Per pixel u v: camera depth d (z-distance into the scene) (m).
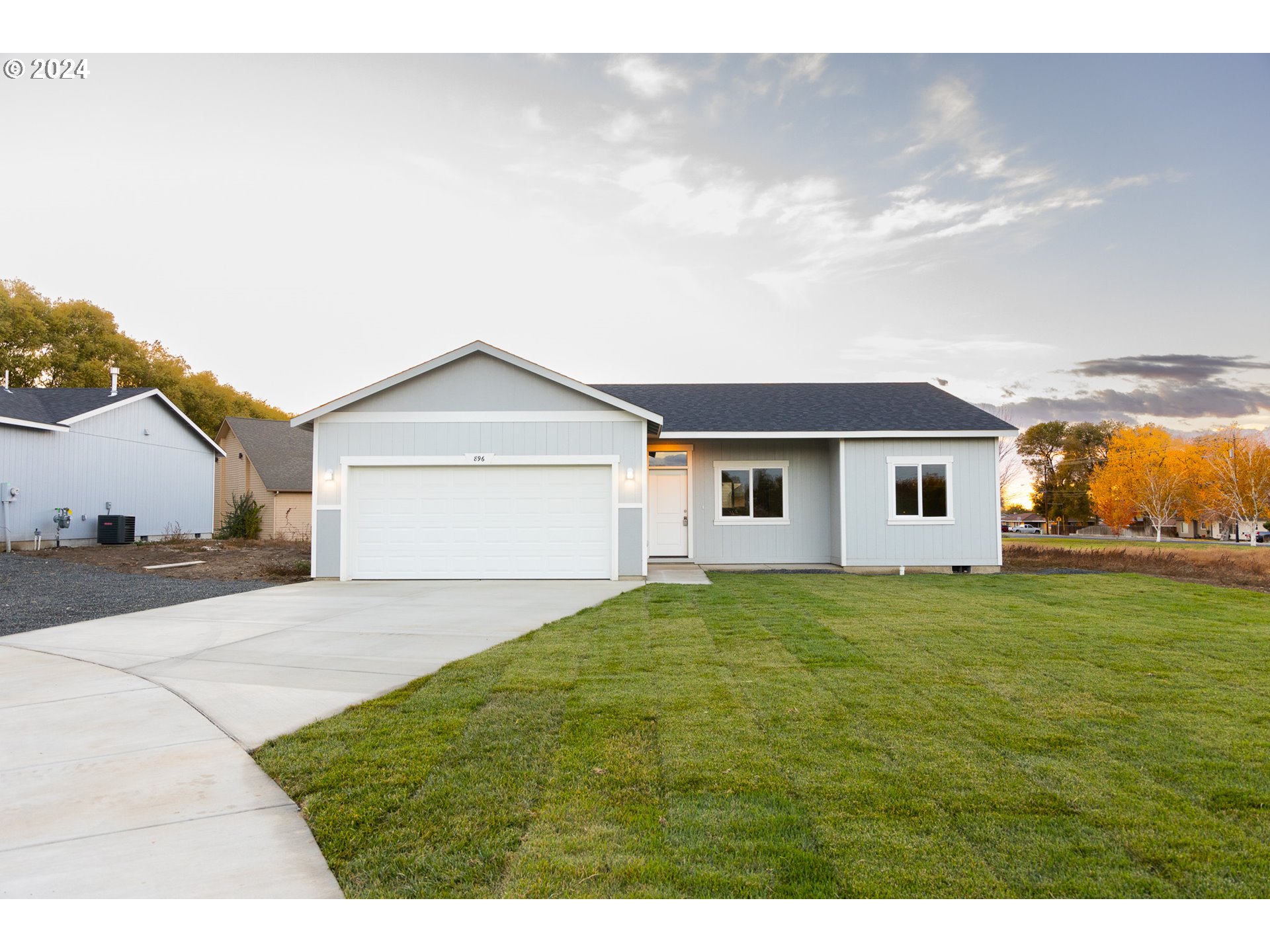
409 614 9.14
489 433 13.46
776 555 16.27
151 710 4.98
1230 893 2.70
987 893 2.68
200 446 25.14
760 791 3.58
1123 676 5.82
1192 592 11.35
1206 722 4.66
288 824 3.28
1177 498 40.56
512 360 13.38
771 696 5.21
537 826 3.21
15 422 17.39
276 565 15.63
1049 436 59.34
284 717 4.83
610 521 13.40
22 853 2.99
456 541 13.43
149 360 39.31
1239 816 3.32
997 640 7.22
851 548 15.34
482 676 5.84
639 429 13.47
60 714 4.89
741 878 2.78
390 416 13.49
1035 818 3.28
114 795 3.58
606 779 3.73
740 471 16.39
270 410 50.47
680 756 4.04
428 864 2.90
